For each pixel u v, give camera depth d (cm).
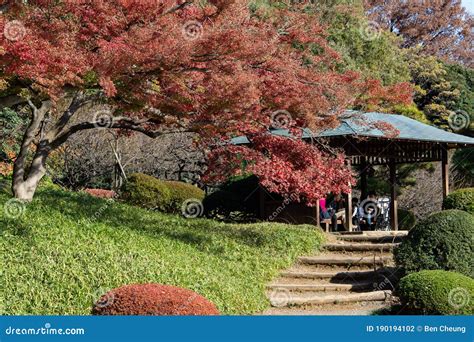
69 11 1126
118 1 1105
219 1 1152
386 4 4575
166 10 1159
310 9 2605
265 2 2017
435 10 4631
